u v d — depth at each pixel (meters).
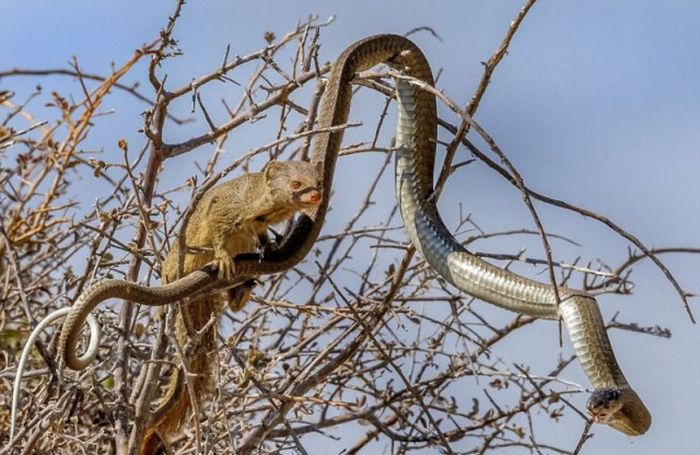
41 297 22.97
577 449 16.91
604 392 15.87
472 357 21.20
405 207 19.38
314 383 20.22
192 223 19.16
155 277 20.16
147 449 19.48
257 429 19.66
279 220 18.84
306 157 20.19
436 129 19.67
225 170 16.88
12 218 22.25
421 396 21.11
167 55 19.11
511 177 18.62
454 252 18.72
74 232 22.67
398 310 20.36
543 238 15.97
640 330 20.52
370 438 21.44
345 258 21.61
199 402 19.41
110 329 20.92
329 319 22.05
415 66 19.77
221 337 19.78
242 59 19.61
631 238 17.48
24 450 18.19
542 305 17.33
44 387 19.86
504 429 20.97
